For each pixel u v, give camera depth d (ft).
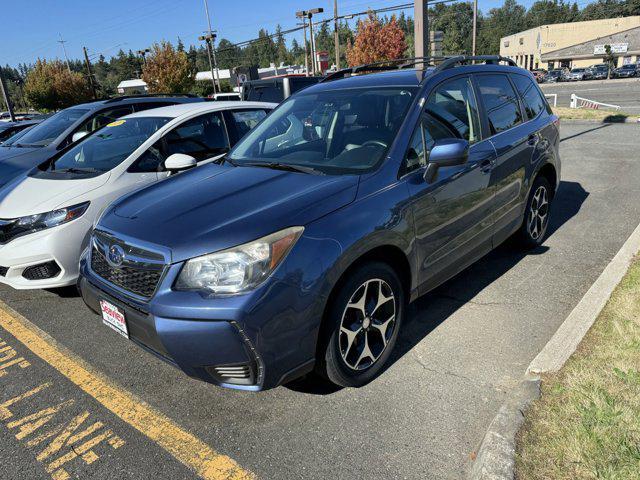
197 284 7.85
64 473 8.00
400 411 8.95
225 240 7.92
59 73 147.74
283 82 44.47
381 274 9.41
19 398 10.05
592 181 24.35
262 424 8.87
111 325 9.31
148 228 8.77
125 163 15.42
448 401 9.13
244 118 19.34
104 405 9.70
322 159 10.77
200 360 7.88
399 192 9.68
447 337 11.27
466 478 7.39
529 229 15.29
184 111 17.95
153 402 9.72
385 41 120.26
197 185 10.43
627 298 11.24
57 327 13.01
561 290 13.15
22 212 13.60
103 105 24.95
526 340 10.95
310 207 8.55
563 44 229.25
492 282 13.89
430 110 11.13
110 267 9.16
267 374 7.95
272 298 7.73
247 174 10.64
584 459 6.96
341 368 9.05
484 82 13.28
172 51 137.59
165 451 8.37
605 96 83.20
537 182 15.02
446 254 11.12
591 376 8.68
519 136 13.76
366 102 11.53
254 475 7.73
